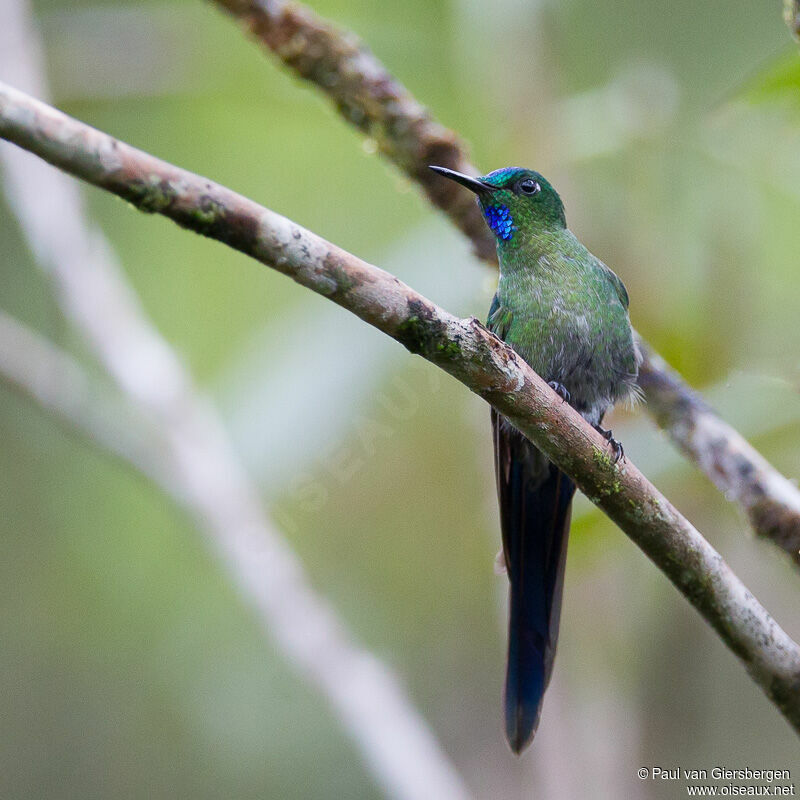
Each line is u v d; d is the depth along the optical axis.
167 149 12.15
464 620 13.15
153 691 13.50
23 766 13.24
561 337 7.64
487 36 9.88
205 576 13.46
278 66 8.27
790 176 8.74
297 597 9.27
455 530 12.66
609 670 9.44
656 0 11.30
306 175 12.05
